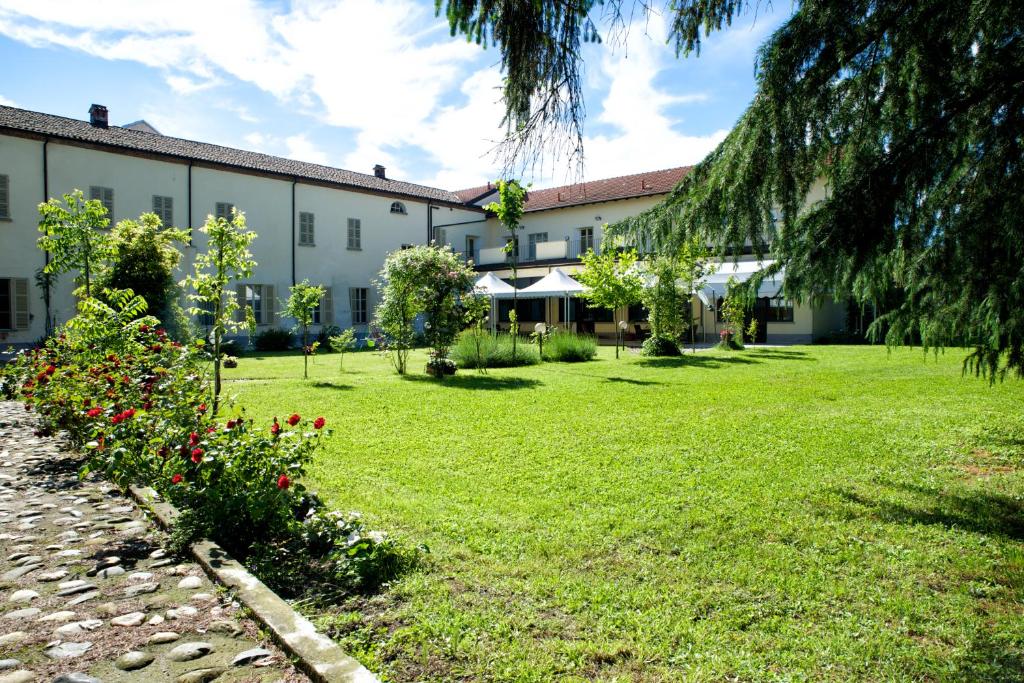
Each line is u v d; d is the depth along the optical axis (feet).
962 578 11.32
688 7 12.30
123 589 10.12
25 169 68.08
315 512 12.50
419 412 29.63
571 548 12.60
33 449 21.30
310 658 7.67
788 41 12.11
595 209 106.93
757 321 88.22
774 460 20.07
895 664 8.40
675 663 8.41
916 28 11.82
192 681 7.41
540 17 11.59
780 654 8.61
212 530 12.01
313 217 95.81
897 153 13.04
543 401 33.09
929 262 14.14
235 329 34.37
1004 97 12.60
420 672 8.07
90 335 23.48
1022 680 8.04
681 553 12.34
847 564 11.88
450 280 47.57
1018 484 17.30
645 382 41.70
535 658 8.43
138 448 14.71
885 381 40.93
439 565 11.69
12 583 10.38
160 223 61.62
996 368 17.16
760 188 13.16
